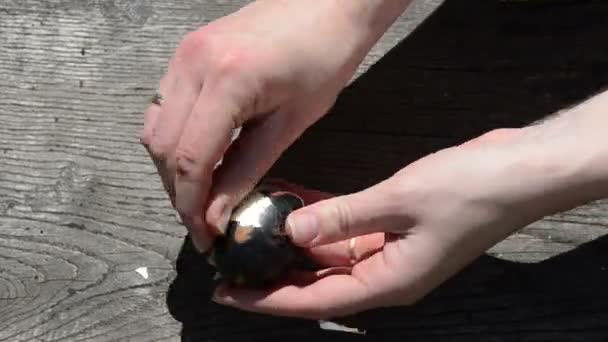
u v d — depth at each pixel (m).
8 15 0.78
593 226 0.70
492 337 0.69
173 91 0.65
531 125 0.73
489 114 0.73
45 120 0.75
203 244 0.65
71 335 0.71
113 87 0.76
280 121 0.66
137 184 0.73
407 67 0.75
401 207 0.63
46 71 0.76
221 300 0.67
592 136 0.62
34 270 0.72
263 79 0.64
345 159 0.73
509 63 0.74
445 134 0.73
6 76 0.76
